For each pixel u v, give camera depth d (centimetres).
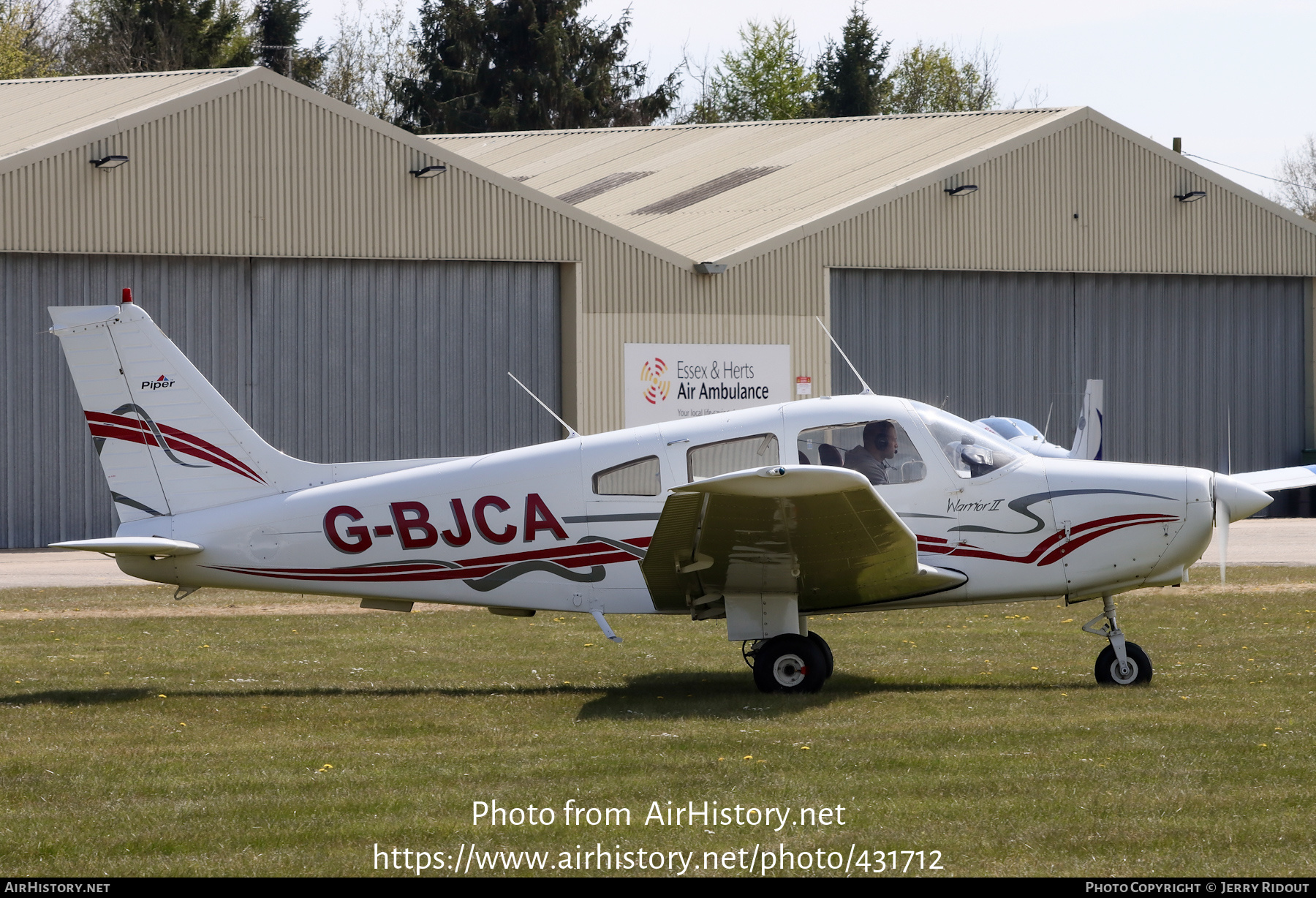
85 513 7850
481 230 8712
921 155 10612
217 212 7925
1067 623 4550
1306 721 2855
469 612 5025
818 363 9738
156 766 2561
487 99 18900
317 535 3462
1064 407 10650
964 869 1956
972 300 10325
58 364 7688
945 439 3369
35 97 9131
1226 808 2206
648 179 11969
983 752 2602
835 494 2895
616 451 3397
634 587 3394
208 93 7862
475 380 8838
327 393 8394
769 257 9519
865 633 4319
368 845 2088
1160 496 3316
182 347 7950
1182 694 3212
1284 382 11444
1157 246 10838
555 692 3388
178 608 5159
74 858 2036
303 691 3406
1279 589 5547
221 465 3522
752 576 3222
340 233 8288
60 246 7481
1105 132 10625
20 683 3494
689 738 2772
